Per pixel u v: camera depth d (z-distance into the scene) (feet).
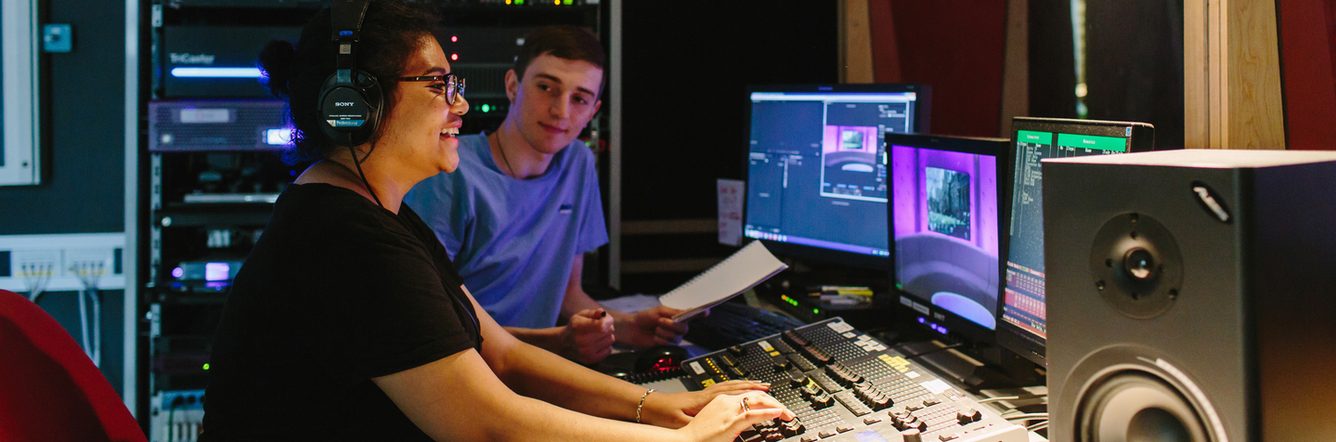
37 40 10.57
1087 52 7.43
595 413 5.25
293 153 4.62
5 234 10.83
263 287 4.02
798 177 8.34
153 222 8.77
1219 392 3.05
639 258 10.93
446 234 7.78
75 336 11.10
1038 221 5.02
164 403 8.89
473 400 3.99
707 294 6.86
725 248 11.02
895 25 9.44
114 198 10.96
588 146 9.20
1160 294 3.23
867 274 8.64
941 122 9.20
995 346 5.98
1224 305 3.01
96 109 10.84
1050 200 3.66
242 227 9.08
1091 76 7.39
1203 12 5.66
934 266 6.31
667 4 10.62
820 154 8.11
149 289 8.86
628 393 5.22
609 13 9.17
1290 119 5.48
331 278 3.93
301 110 4.36
